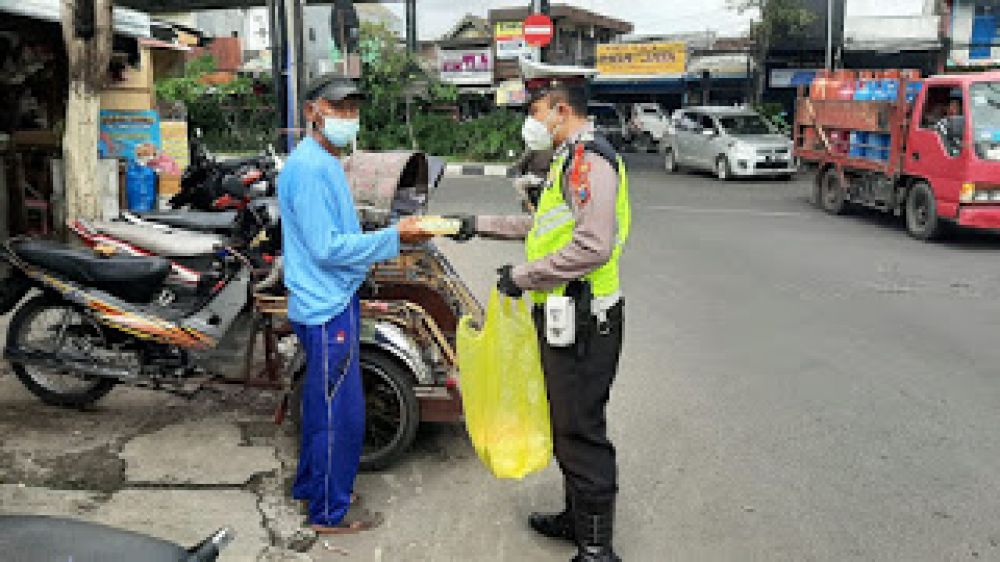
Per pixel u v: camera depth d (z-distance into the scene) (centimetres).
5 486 397
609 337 327
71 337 475
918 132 1156
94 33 794
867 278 896
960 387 564
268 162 790
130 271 459
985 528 382
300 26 1453
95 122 810
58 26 953
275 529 369
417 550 358
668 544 368
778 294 819
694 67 3809
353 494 405
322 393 357
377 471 431
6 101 957
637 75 3916
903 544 368
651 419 505
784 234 1188
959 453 461
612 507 337
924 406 530
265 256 460
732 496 412
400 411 422
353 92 344
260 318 453
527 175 502
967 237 1180
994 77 1095
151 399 514
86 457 432
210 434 465
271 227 459
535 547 364
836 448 467
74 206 811
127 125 1145
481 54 3794
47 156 902
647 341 661
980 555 360
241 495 398
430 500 403
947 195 1096
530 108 328
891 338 675
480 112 2800
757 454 459
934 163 1120
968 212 1072
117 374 464
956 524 386
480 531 376
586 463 333
